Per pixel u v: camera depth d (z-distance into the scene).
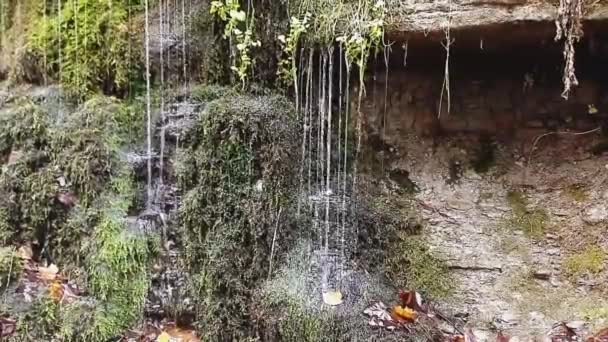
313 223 2.92
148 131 3.12
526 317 2.86
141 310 2.81
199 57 3.20
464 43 2.80
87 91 3.28
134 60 3.25
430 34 2.68
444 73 3.24
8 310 2.64
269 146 2.83
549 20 2.47
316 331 2.55
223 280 2.76
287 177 2.86
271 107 2.93
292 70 2.98
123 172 3.00
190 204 2.86
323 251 2.89
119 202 2.93
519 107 3.23
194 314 2.83
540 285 2.96
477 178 3.24
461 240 3.12
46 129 3.13
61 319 2.66
